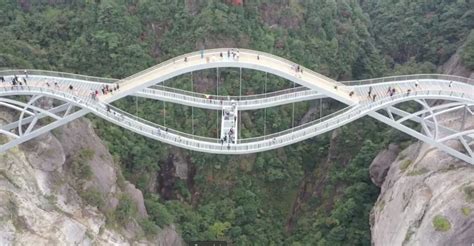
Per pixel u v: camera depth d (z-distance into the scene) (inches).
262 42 3181.6
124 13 3184.1
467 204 2112.5
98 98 2290.8
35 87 2206.0
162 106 3085.6
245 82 3174.2
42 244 2133.4
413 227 2262.6
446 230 2096.5
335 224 2864.2
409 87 2406.5
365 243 2751.0
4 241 2068.2
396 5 3932.1
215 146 2442.2
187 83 3115.2
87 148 2511.1
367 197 2923.2
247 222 2957.7
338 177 3065.9
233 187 3068.4
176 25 3208.7
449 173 2319.1
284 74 2369.6
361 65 3563.0
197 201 3078.2
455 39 3390.7
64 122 2229.3
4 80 2263.8
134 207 2556.6
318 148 3312.0
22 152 2241.6
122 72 3036.4
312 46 3334.2
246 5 3262.8
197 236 2832.2
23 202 2160.4
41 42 3125.0
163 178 3137.3
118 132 2935.5
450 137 2249.0
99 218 2346.2
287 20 3346.5
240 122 3088.1
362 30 3681.1
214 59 2397.9
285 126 3213.6
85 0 3248.0
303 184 3233.3
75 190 2351.1
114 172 2596.0
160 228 2655.0
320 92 2391.7
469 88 2384.4
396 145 2876.5
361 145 3154.5
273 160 3152.1
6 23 3159.5
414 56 3602.4
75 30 3176.7
